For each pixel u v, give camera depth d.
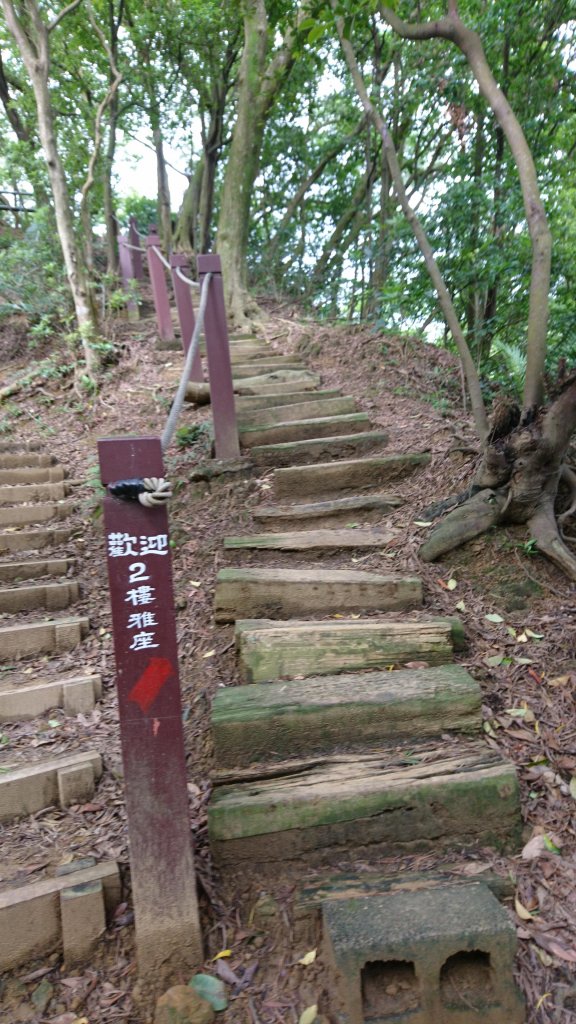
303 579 3.09
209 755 2.46
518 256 4.98
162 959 1.84
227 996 1.78
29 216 9.36
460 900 1.86
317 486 4.05
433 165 8.70
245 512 3.90
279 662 2.69
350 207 10.46
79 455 5.18
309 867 2.11
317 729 2.39
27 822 2.31
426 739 2.42
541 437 3.18
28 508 4.27
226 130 11.53
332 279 9.96
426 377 5.63
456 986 1.75
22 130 10.48
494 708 2.60
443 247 5.34
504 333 5.59
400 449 4.35
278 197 11.74
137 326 7.69
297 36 4.30
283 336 7.05
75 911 1.93
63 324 7.07
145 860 1.84
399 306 5.98
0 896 1.94
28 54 5.77
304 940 1.90
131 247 8.35
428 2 6.12
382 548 3.46
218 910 1.99
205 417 5.27
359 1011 1.69
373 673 2.64
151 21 8.92
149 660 1.79
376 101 6.38
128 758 1.81
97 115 6.74
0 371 6.59
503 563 3.27
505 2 5.65
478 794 2.16
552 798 2.27
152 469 1.73
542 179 6.12
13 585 3.57
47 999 1.83
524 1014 1.72
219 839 2.07
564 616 3.02
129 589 1.76
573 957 1.81
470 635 2.93
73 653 3.20
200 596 3.28
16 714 2.79
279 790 2.17
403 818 2.14
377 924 1.77
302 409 4.96
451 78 5.83
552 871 2.05
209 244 11.97
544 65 6.41
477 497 3.43
